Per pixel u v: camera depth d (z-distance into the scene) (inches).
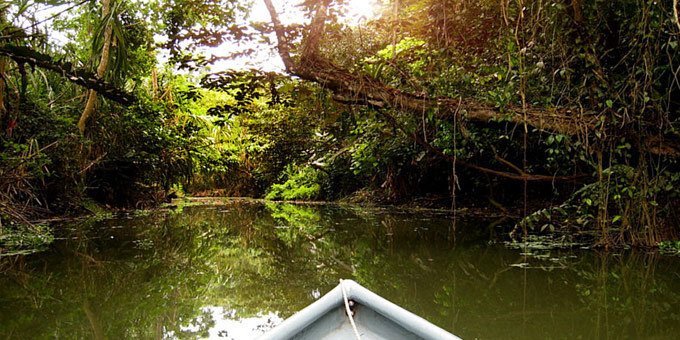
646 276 131.0
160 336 87.8
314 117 447.8
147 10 386.9
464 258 164.7
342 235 237.0
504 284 124.9
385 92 193.8
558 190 262.2
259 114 583.5
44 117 289.1
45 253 183.6
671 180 163.0
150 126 427.2
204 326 93.8
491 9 207.2
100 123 376.8
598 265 146.8
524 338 82.0
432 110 189.2
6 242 204.7
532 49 182.9
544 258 160.9
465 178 377.4
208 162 593.9
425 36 237.0
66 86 356.2
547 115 173.0
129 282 135.9
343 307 52.1
